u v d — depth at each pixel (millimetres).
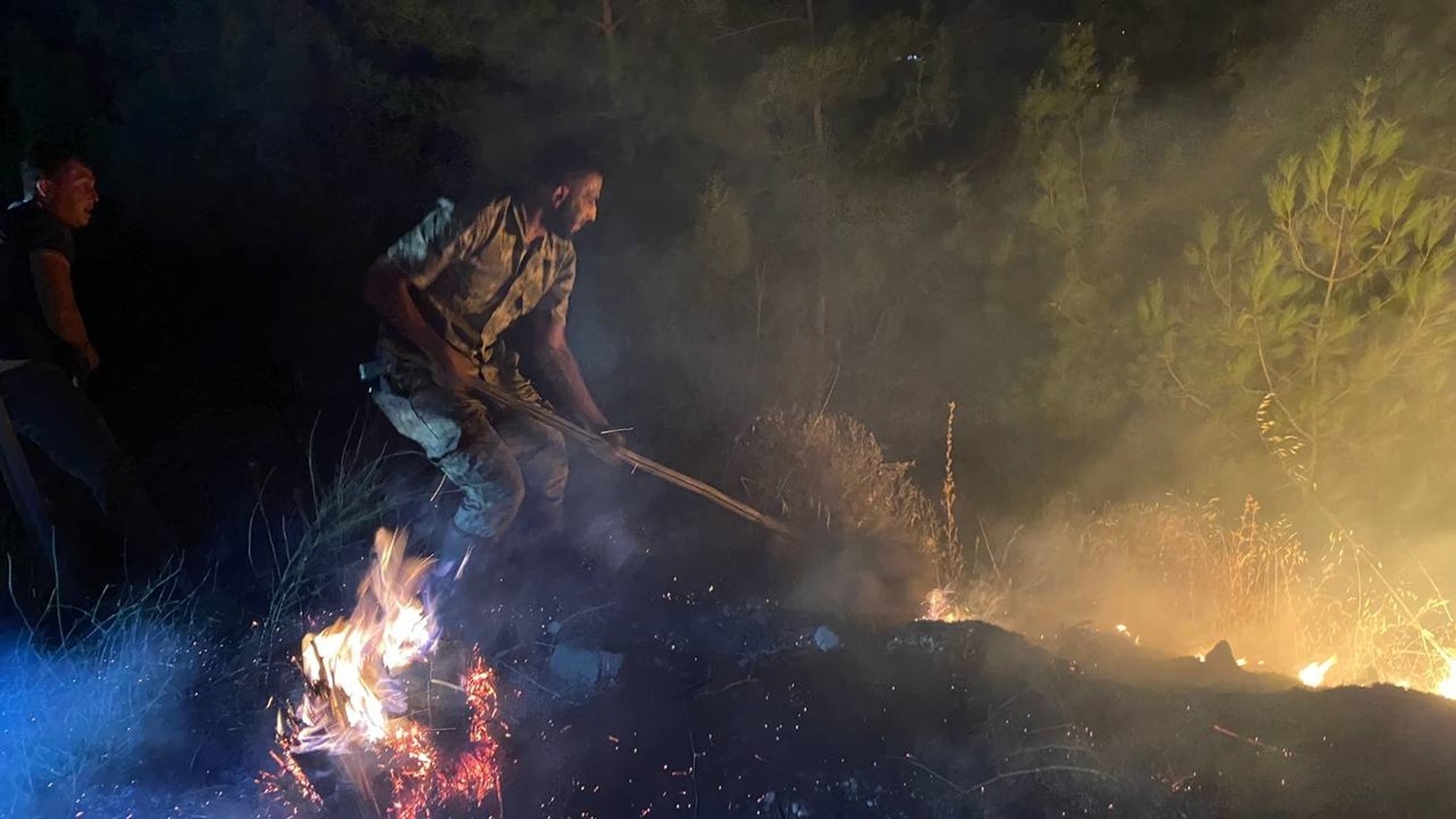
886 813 3576
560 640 4840
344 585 5172
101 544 5379
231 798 3627
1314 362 5863
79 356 4988
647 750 3951
